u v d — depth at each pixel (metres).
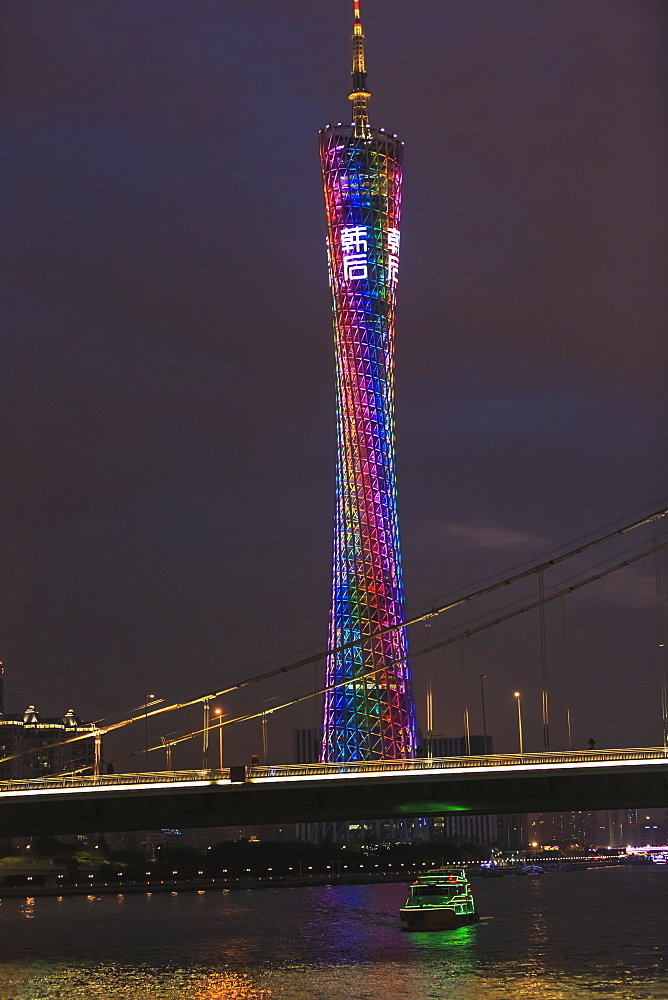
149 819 168.12
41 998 130.62
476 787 164.88
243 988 135.12
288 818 168.25
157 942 180.88
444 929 193.50
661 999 122.38
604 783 162.00
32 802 162.62
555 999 123.81
